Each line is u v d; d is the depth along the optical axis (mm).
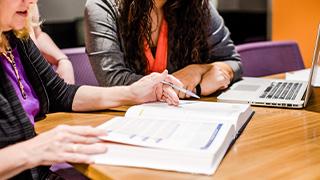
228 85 1591
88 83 2035
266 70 2281
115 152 851
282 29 3410
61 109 1327
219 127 938
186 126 961
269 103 1304
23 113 1076
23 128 1062
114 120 1051
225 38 1784
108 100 1290
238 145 930
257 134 1011
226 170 788
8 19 1079
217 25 1771
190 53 1702
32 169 1073
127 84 1453
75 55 2031
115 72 1497
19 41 1233
